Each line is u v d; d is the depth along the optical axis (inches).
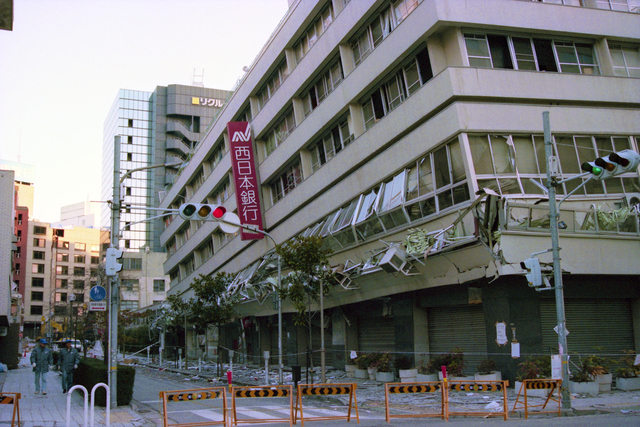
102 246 4879.4
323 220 1180.5
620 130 854.5
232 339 1939.0
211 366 1609.3
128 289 3956.7
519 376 692.1
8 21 479.5
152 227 4803.2
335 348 1189.7
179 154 4953.3
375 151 987.9
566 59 884.0
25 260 4815.5
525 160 793.6
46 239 5054.1
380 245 948.6
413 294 930.7
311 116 1211.2
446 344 893.8
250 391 461.4
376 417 539.5
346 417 524.7
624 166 497.7
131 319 2421.3
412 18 856.3
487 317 778.2
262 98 1547.7
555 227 564.1
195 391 448.8
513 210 705.6
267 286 1234.6
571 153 820.0
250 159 1514.5
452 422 475.8
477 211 700.7
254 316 1632.6
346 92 1064.8
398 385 488.7
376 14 992.9
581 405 566.9
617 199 815.7
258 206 1507.1
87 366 751.7
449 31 833.5
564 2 904.3
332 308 1210.0
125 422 524.4
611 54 910.4
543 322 778.8
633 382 700.0
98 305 674.2
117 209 668.1
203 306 1393.9
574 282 792.9
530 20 843.4
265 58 1459.2
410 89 909.8
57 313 3597.4
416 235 805.2
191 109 4970.5
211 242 2081.7
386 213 912.3
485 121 779.4
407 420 503.5
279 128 1435.8
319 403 705.0
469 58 816.3
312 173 1232.8
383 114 992.2
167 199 2743.6
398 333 960.9
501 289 753.0
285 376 1082.7
